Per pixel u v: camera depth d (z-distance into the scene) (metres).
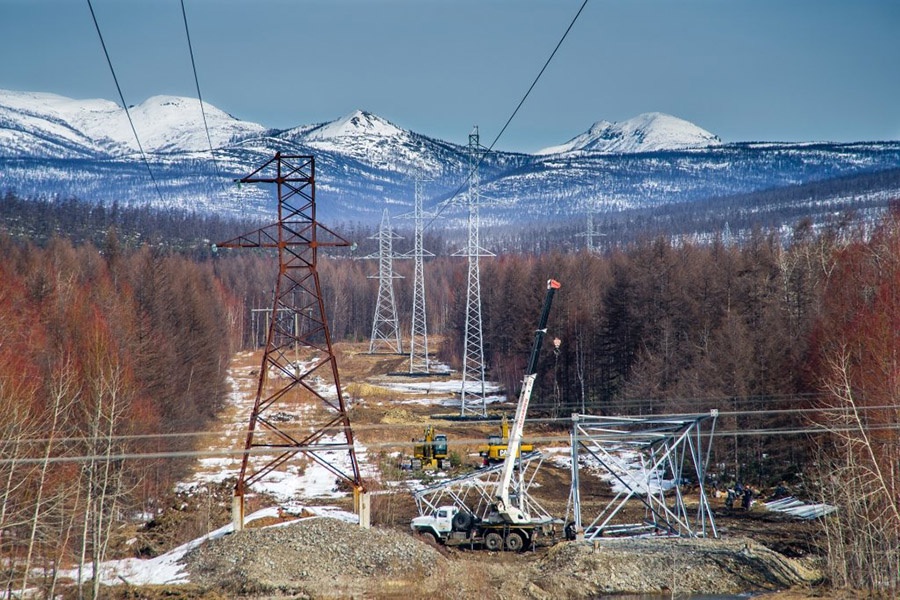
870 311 73.25
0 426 51.72
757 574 56.06
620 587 54.41
